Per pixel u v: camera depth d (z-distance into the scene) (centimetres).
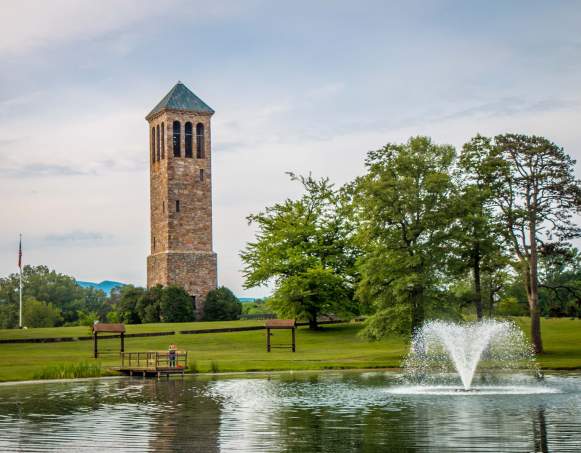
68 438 3081
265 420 3491
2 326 19725
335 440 2997
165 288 12412
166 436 3111
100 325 7338
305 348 8319
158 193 13550
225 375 5941
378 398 4250
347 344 8538
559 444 2869
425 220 7075
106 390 4859
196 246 13388
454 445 2872
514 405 3906
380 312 7062
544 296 11300
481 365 6412
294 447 2875
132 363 6738
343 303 9625
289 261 9638
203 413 3722
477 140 7669
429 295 7019
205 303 12850
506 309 9919
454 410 3744
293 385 5022
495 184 7456
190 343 8762
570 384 4928
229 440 3014
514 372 5894
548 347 7594
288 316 9706
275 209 10225
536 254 7469
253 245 10281
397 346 8212
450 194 7231
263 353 7806
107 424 3416
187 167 13438
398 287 6844
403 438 3019
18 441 3027
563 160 7394
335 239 9931
